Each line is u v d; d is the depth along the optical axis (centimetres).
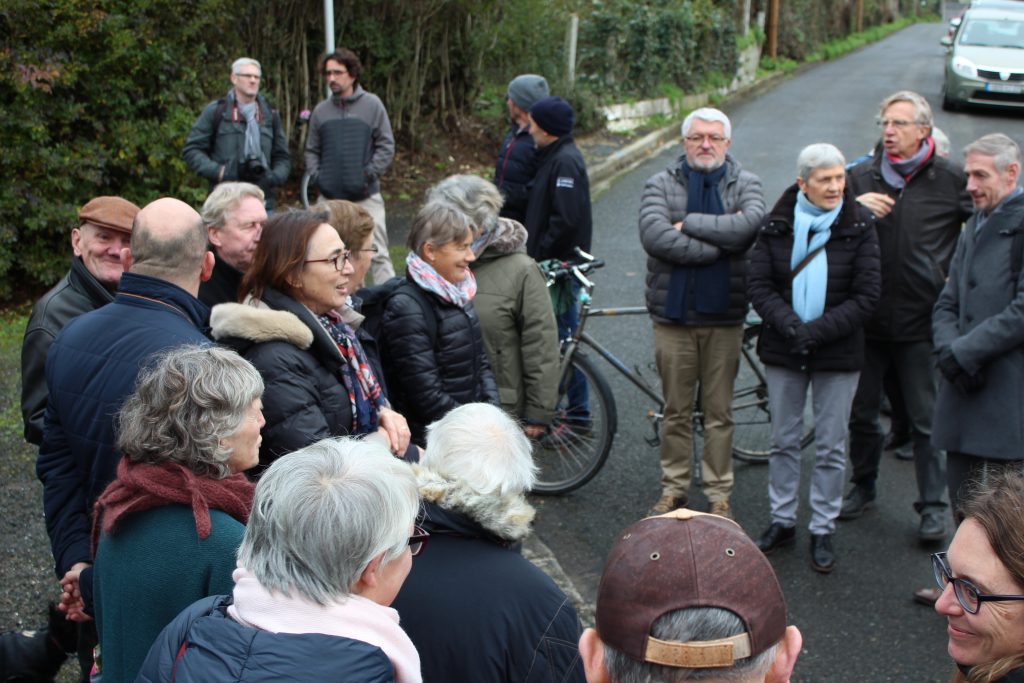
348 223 342
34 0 696
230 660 165
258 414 223
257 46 977
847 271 409
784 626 139
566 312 511
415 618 209
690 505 485
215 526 207
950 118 1673
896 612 400
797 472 439
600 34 1515
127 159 775
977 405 377
